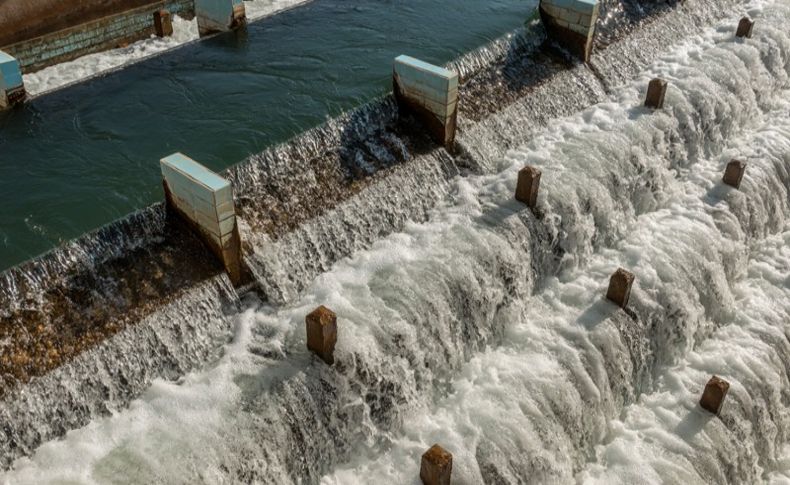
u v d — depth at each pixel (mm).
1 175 15656
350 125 17281
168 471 10648
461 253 15039
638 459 13602
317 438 12023
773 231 20359
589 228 17219
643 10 25969
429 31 22703
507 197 16859
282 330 13188
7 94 17922
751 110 23625
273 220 14727
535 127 20062
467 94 19719
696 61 24125
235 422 11469
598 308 15492
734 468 14078
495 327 15086
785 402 15891
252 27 23031
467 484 12078
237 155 16422
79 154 16438
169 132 17297
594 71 22578
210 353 12859
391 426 12945
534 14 24156
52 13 21219
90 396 11648
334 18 23750
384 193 16219
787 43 26125
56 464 10828
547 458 12859
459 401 13492
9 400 11078
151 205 14062
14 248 13516
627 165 18844
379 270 14594
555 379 13820
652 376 15570
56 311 12203
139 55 22625
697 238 17703
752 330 16703
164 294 12906
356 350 12570
